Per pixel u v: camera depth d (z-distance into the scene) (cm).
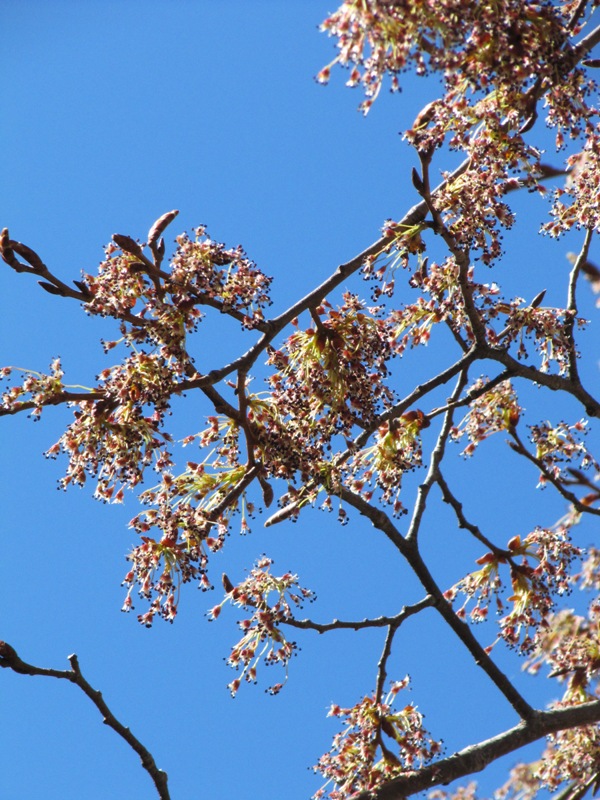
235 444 998
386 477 994
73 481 899
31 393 852
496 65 794
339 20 760
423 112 853
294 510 980
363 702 1033
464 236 873
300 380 942
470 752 1032
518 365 1047
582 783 1242
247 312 887
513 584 1112
